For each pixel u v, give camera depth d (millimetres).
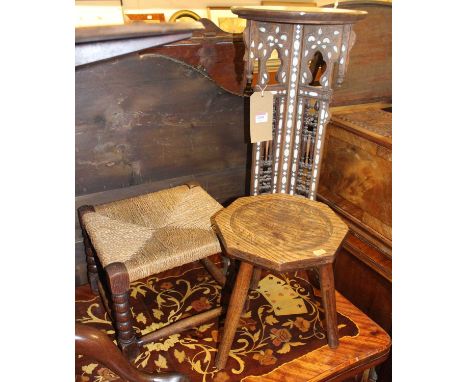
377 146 1278
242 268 928
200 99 1298
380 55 1602
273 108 1169
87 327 804
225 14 1410
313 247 906
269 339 1136
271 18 972
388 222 1290
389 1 1520
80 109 1141
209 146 1387
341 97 1603
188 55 1207
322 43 1061
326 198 1524
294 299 1292
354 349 1104
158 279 1361
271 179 1267
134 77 1173
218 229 974
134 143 1258
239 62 1289
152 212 1132
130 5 1272
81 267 1352
